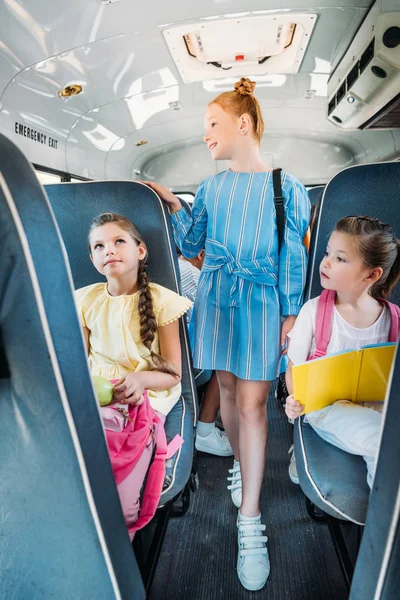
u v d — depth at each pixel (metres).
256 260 1.39
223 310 1.47
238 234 1.40
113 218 1.35
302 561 1.57
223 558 1.60
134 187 1.54
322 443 1.22
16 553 0.78
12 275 0.58
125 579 0.82
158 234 1.53
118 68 3.40
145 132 5.42
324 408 1.13
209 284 1.49
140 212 1.54
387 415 0.67
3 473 0.72
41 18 2.44
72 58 3.00
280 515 1.81
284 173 1.40
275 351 1.41
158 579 1.51
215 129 1.42
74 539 0.75
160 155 6.70
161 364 1.29
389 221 1.42
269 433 2.49
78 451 0.67
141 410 1.08
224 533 1.72
